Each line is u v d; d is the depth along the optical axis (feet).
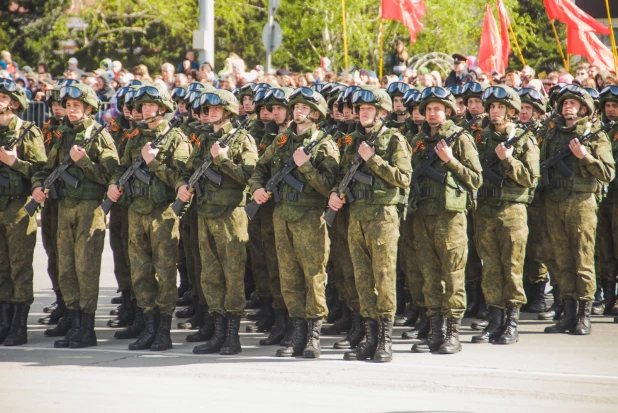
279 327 76.18
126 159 75.00
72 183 74.23
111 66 152.15
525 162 73.92
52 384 62.08
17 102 77.41
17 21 296.71
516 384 62.03
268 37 141.90
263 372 65.31
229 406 56.65
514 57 276.00
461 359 69.41
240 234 71.97
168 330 74.13
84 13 314.35
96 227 75.20
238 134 72.33
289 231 69.97
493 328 76.07
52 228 81.71
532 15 277.03
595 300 89.71
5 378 63.82
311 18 274.77
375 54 272.92
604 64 146.20
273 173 70.59
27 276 76.84
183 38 321.11
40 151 76.79
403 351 72.43
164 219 73.51
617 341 76.28
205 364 67.97
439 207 70.08
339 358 69.97
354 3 267.39
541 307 89.40
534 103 81.46
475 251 85.71
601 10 211.00
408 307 84.28
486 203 75.20
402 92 81.51
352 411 55.57
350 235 68.95
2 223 76.02
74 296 75.66
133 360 69.62
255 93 80.28
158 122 74.28
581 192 78.69
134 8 319.68
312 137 69.36
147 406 56.65
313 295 69.72
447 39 265.13
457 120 82.84
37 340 78.07
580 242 78.84
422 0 154.51
